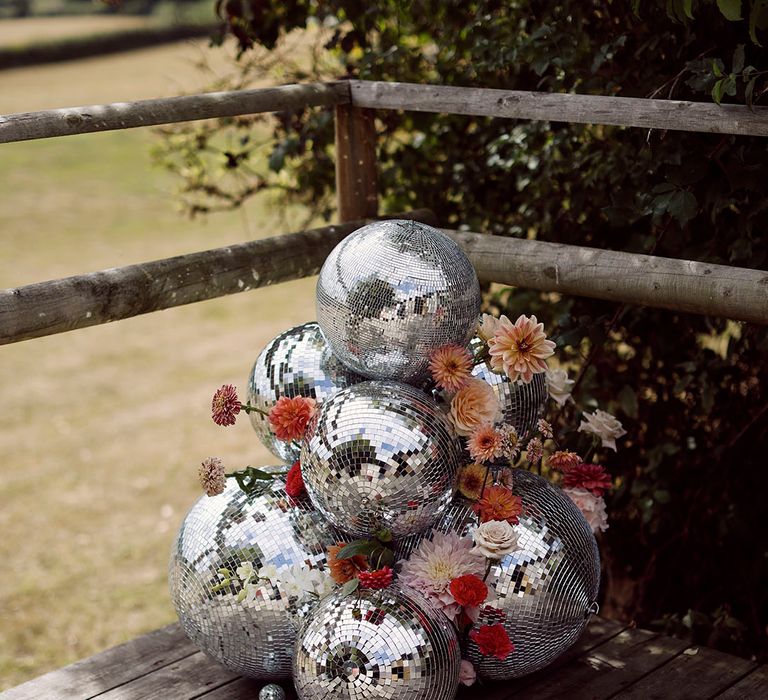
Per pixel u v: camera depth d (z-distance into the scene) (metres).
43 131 1.96
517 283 2.40
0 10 24.86
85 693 2.01
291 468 1.90
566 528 1.87
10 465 5.42
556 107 2.23
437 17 2.94
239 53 3.13
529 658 1.86
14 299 1.92
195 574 1.86
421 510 1.75
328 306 1.83
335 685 1.67
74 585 4.27
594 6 2.49
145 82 16.73
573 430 2.54
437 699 1.70
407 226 1.85
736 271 2.03
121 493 5.09
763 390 2.63
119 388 6.57
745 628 2.73
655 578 2.93
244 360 6.99
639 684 2.02
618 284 2.20
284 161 3.28
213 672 2.08
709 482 2.75
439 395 1.91
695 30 2.29
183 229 10.30
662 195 2.27
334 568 1.78
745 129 1.96
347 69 3.12
